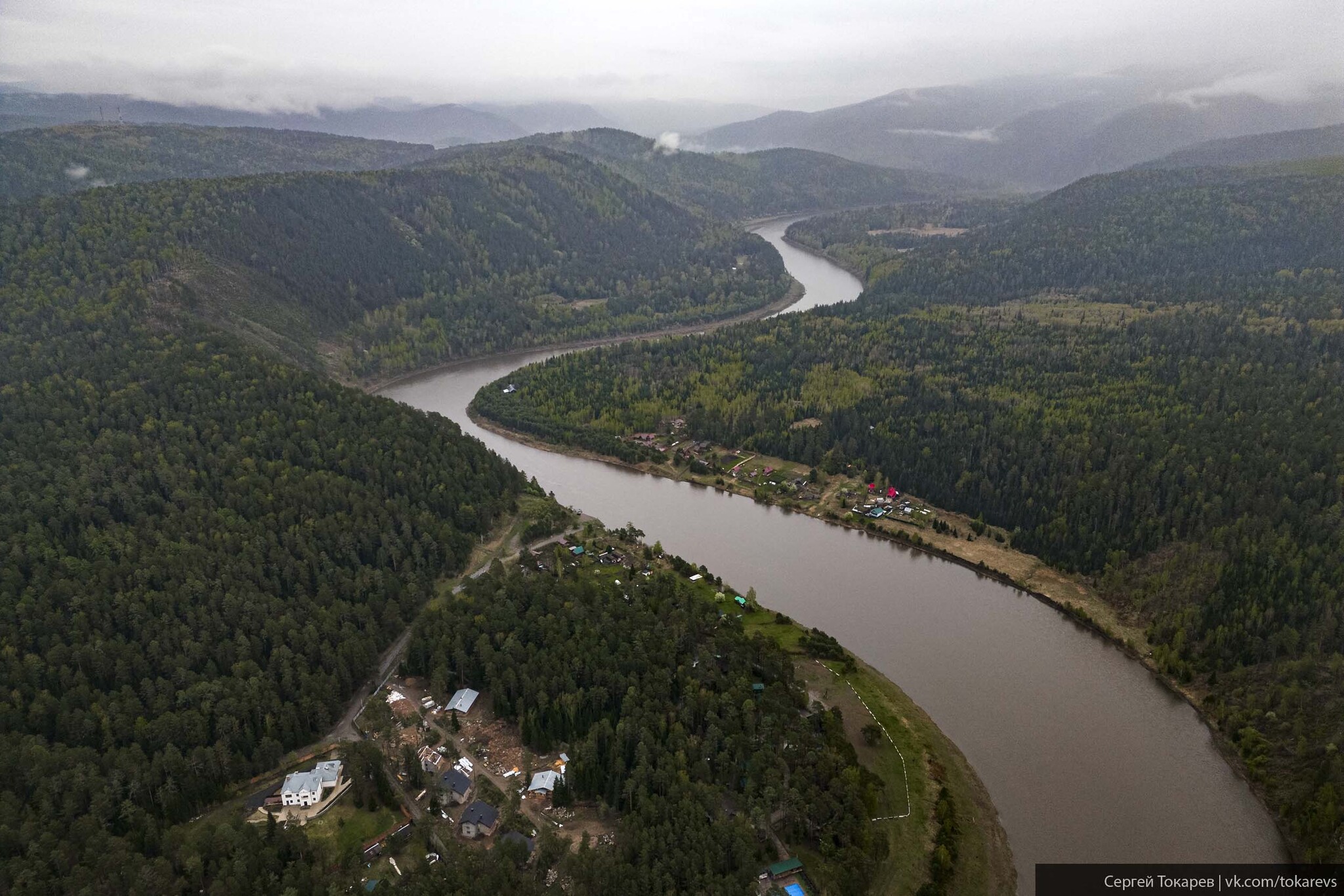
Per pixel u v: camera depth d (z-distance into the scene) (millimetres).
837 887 128125
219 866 127125
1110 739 169625
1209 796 155125
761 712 159000
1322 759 150750
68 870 124750
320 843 133000
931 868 137625
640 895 122750
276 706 161000
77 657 165500
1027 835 146750
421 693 176625
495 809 141500
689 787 140250
